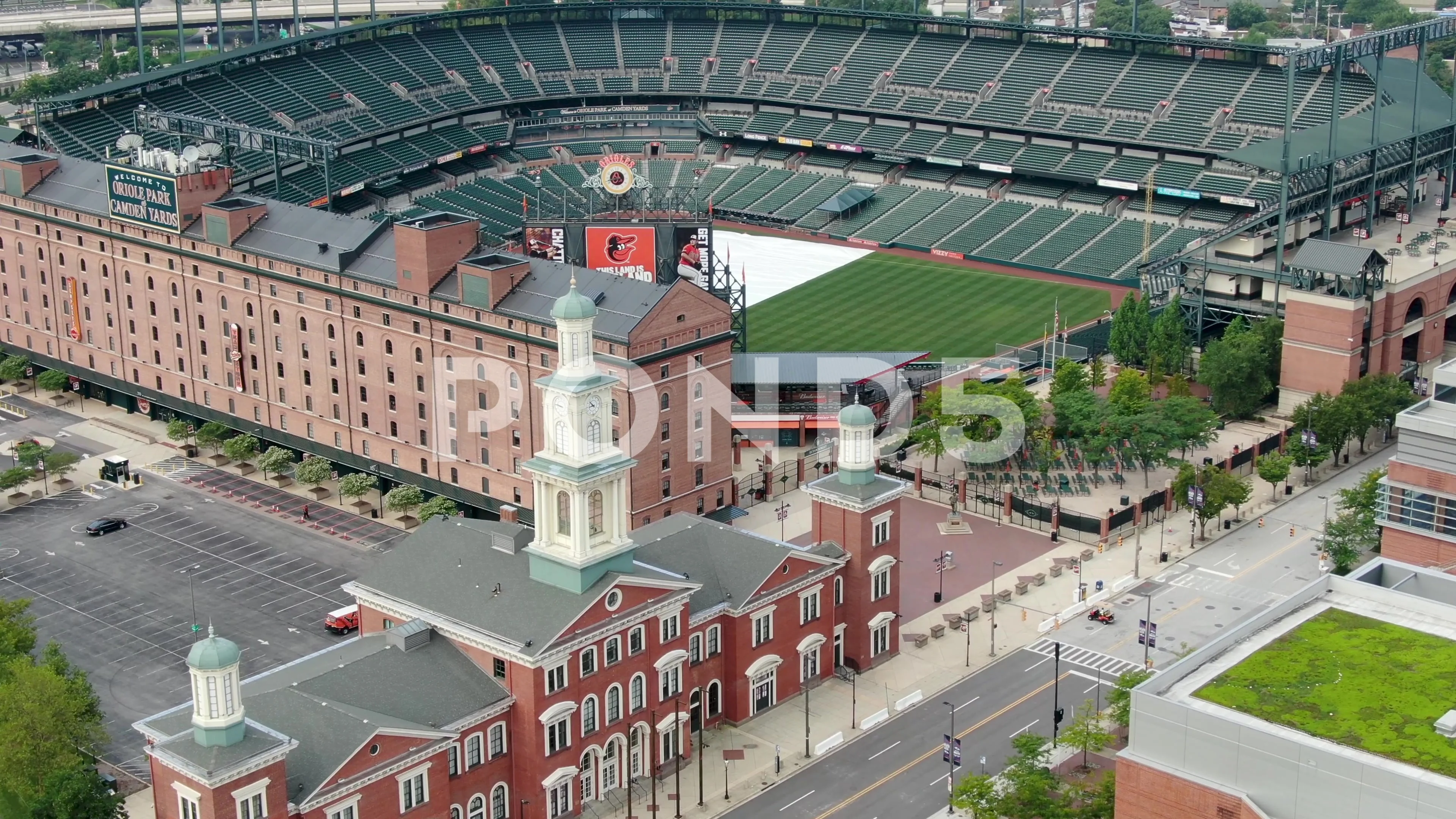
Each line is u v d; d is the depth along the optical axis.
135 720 154.38
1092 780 141.88
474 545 148.50
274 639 169.12
